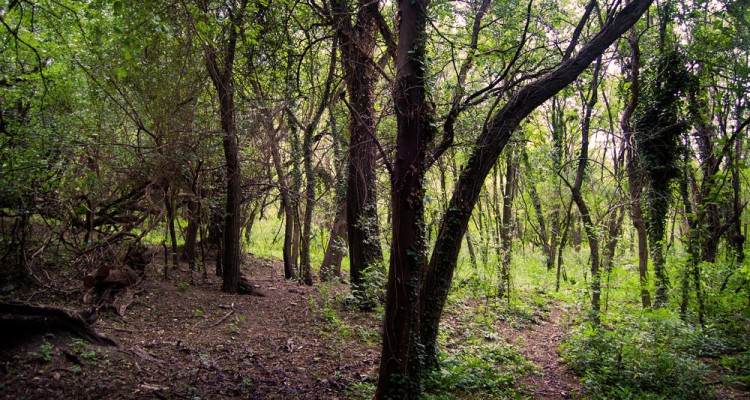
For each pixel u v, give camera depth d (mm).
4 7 7941
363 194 10938
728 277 11148
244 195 11523
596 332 8828
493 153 6762
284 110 10828
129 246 9031
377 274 10477
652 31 13391
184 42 7941
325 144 14359
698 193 13938
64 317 5871
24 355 5281
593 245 11023
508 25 10445
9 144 7332
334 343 8164
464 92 7180
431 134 5676
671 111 12445
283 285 12008
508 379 7809
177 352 6578
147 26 6859
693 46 12180
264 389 5984
